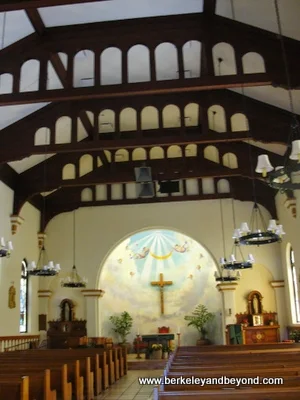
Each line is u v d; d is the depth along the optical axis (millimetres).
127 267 23672
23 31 10688
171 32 10703
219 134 12586
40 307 19469
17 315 16859
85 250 19844
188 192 19828
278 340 18344
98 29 10867
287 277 18391
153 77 10336
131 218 19922
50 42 10922
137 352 20391
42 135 15453
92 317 19141
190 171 16734
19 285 17219
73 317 19516
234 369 5980
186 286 23234
